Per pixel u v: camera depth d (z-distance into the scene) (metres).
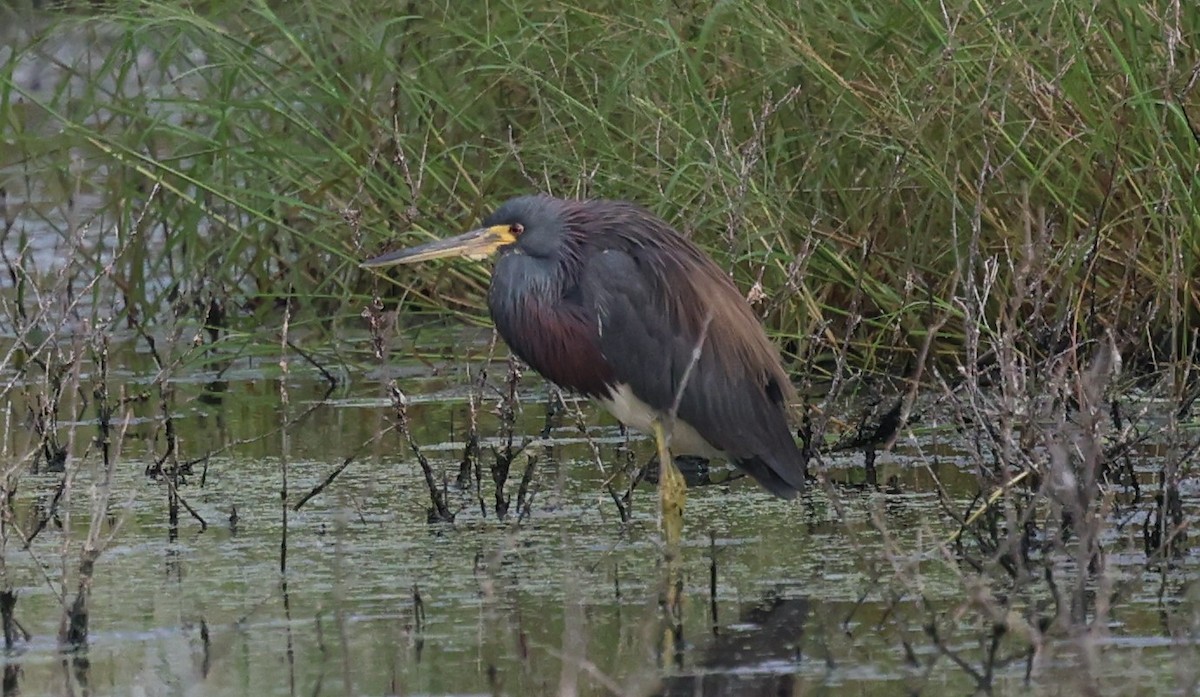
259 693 7.84
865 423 12.66
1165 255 12.63
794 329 14.62
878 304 13.97
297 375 15.77
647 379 11.18
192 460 12.73
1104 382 10.78
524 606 9.15
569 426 13.73
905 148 13.40
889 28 13.66
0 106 16.30
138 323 16.36
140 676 8.11
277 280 17.34
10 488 10.88
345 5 15.72
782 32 13.99
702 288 11.19
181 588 9.60
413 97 15.12
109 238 18.50
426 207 15.65
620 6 15.14
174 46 15.95
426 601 9.26
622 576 9.70
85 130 15.20
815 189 14.29
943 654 8.15
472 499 11.56
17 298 15.78
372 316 12.34
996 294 13.38
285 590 9.52
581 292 11.33
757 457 11.18
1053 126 13.09
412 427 13.71
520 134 16.03
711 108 13.79
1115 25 13.53
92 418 14.19
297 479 12.14
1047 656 8.10
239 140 17.62
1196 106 12.92
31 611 9.23
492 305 11.65
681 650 8.35
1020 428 10.66
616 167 14.73
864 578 9.50
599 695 7.76
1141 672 7.80
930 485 11.47
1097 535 9.20
